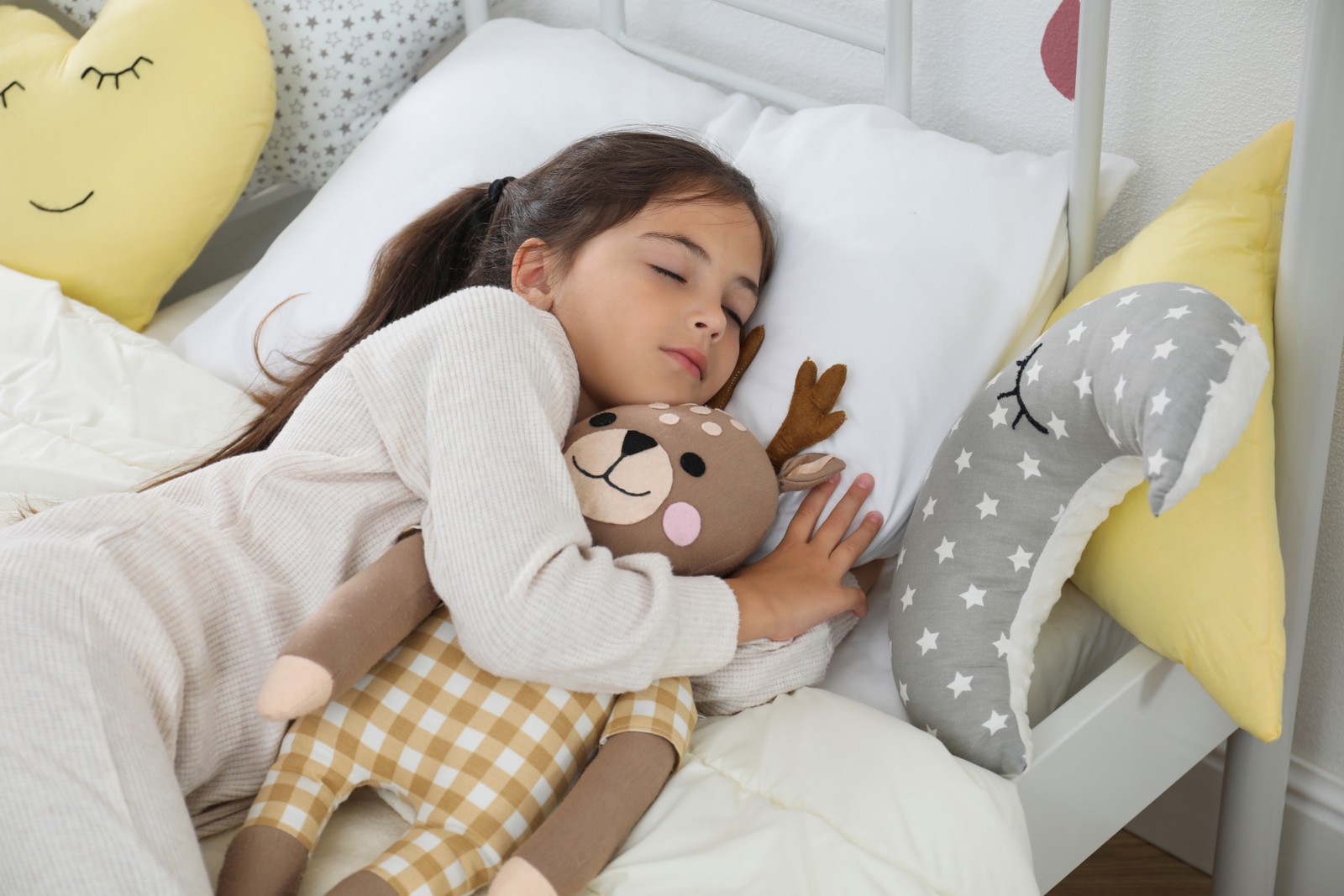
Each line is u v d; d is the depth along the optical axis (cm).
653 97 128
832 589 90
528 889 67
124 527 77
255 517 82
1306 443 90
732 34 139
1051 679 94
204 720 77
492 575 73
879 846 74
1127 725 92
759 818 75
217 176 136
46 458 109
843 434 99
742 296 103
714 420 92
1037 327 107
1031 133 121
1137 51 112
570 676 74
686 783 78
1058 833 91
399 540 84
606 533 85
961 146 112
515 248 107
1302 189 83
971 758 84
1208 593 83
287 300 129
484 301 85
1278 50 103
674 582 80
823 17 129
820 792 76
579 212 102
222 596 80
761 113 124
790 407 99
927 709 86
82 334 125
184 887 63
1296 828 126
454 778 74
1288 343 88
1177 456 67
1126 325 76
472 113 131
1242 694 82
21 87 138
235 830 80
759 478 90
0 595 68
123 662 70
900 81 122
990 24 119
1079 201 107
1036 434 83
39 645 67
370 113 152
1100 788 93
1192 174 113
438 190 128
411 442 82
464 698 76
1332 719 121
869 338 101
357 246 129
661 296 97
